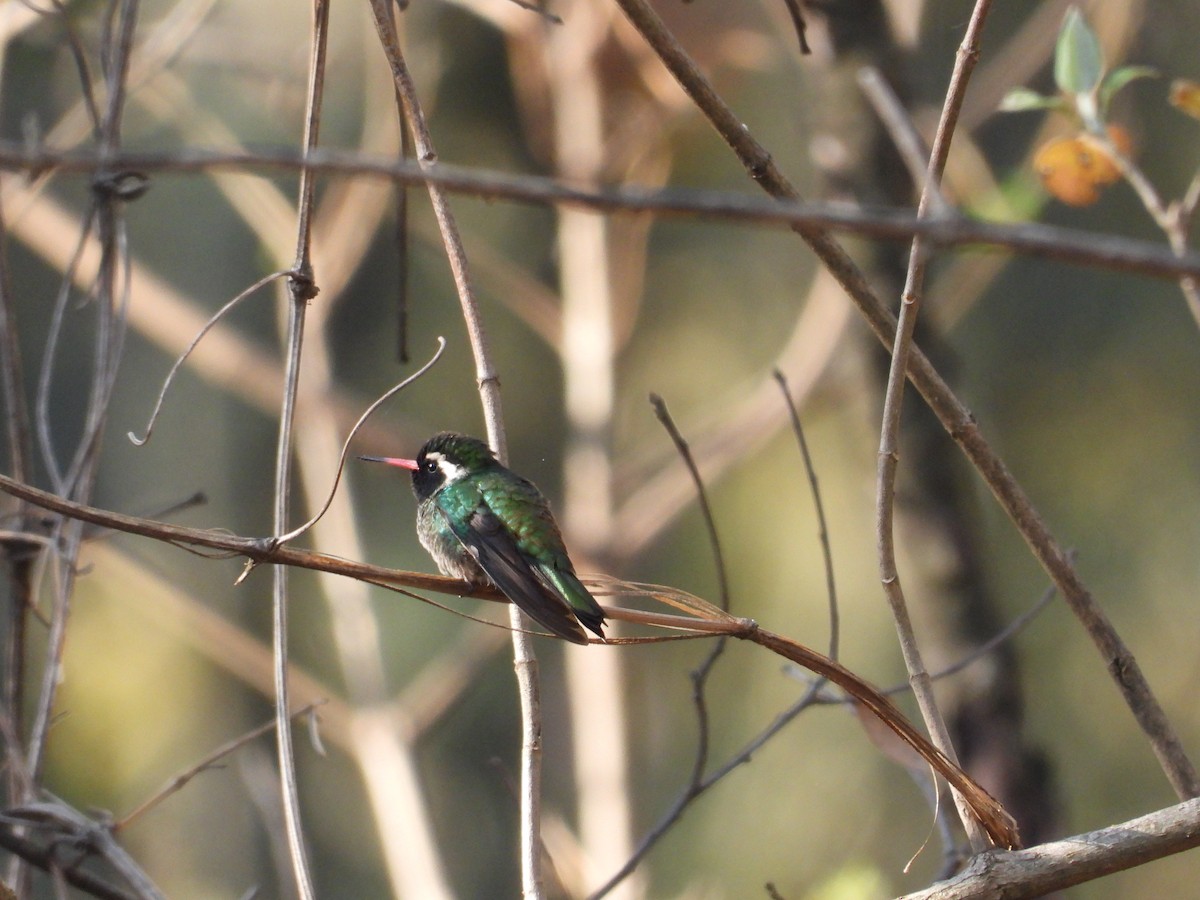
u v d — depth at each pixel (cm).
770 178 486
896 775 1612
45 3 991
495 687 1742
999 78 1062
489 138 1634
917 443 814
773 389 1165
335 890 1638
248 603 1662
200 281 1645
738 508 1738
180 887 1587
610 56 1123
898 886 1506
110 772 1584
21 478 648
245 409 1753
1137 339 1712
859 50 823
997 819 469
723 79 1167
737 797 1647
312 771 1680
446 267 1717
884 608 1698
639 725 1165
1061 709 1552
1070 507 1664
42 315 1625
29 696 1406
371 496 1688
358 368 1692
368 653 1039
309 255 522
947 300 1074
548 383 1762
